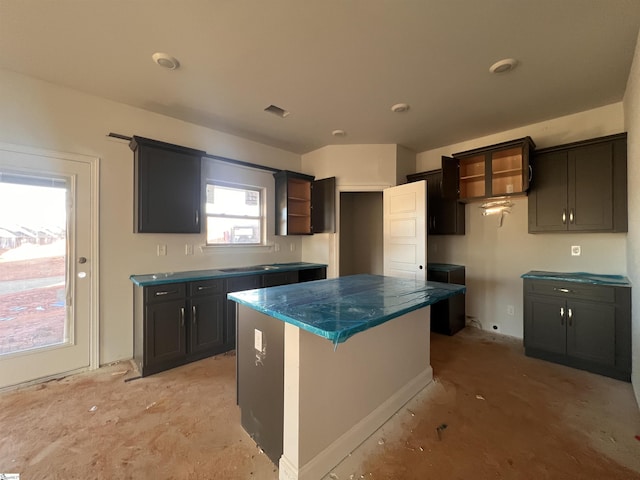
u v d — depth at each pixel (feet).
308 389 4.65
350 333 3.96
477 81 7.86
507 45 6.39
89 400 6.93
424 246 11.25
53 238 8.06
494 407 6.67
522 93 8.52
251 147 12.66
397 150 13.08
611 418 6.21
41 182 7.90
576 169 9.14
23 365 7.57
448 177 11.44
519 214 11.25
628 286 7.75
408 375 7.06
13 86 7.47
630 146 7.73
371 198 16.97
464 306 12.57
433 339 11.11
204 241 11.16
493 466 4.96
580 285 8.49
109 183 8.91
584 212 9.00
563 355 8.82
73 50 6.58
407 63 7.06
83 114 8.48
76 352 8.34
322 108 9.50
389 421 6.21
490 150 10.67
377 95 8.63
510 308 11.53
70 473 4.77
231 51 6.61
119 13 5.46
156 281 8.30
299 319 4.39
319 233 13.74
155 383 7.78
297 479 4.46
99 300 8.72
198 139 10.91
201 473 4.81
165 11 5.41
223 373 8.38
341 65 7.15
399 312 4.91
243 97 8.77
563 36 6.10
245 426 5.91
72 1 5.17
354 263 17.53
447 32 5.99
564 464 4.98
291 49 6.54
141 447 5.38
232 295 6.18
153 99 8.89
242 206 12.65
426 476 4.78
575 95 8.64
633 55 6.73
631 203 7.68
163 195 9.40
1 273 7.41
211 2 5.20
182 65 7.16
